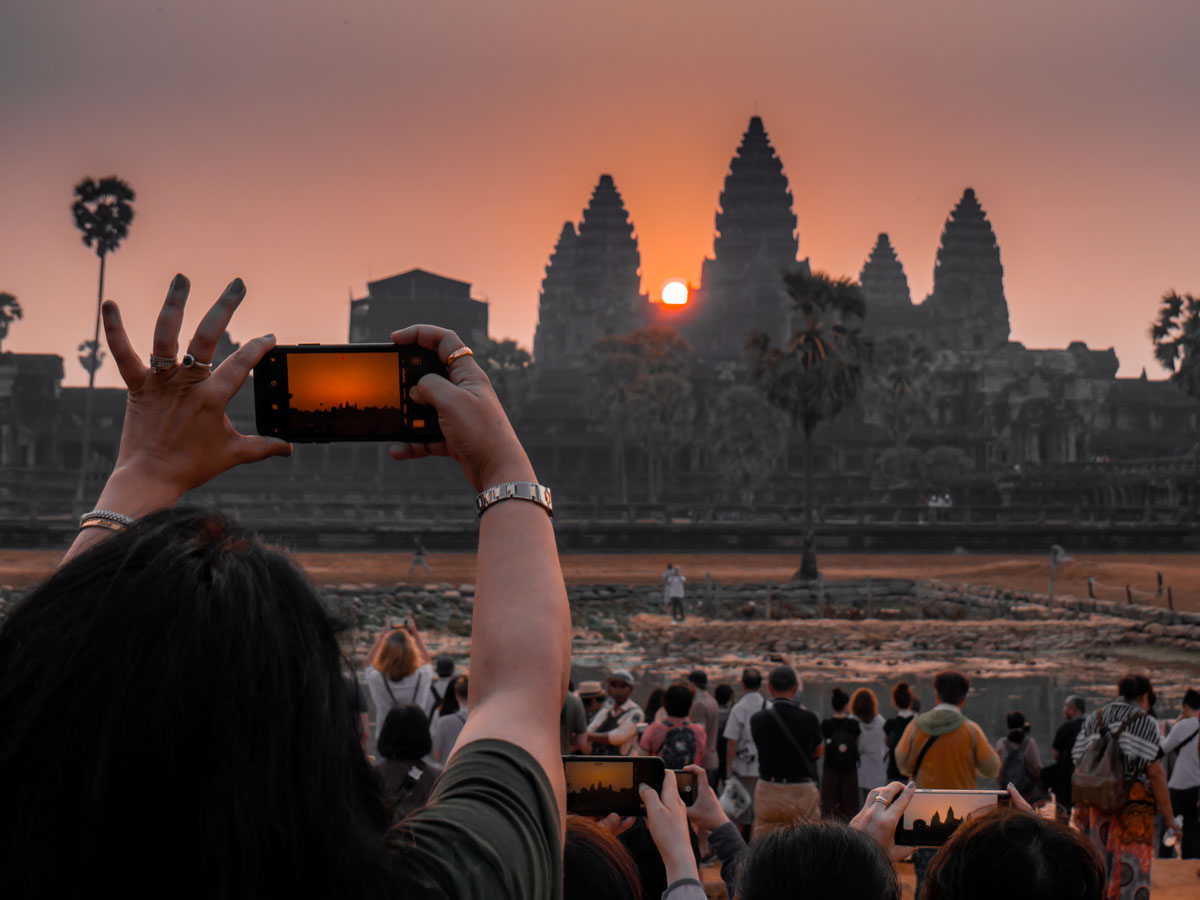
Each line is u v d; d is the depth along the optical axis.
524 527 1.34
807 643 40.84
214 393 1.54
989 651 39.91
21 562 50.62
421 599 48.00
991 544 73.69
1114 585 52.91
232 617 0.94
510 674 1.20
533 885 1.02
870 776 11.03
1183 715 11.31
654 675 34.34
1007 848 2.47
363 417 1.54
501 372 123.00
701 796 3.36
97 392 119.06
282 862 0.92
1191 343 76.75
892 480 116.88
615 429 112.00
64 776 0.87
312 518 69.31
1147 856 7.14
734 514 79.12
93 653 0.90
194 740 0.90
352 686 1.02
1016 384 141.75
